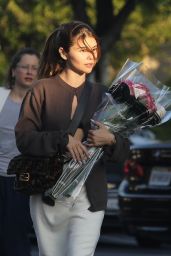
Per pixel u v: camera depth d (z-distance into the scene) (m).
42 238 9.98
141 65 10.09
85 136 9.92
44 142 9.66
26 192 9.90
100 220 9.95
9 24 33.81
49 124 9.89
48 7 33.50
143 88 9.89
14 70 13.43
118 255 21.62
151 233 22.39
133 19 37.19
